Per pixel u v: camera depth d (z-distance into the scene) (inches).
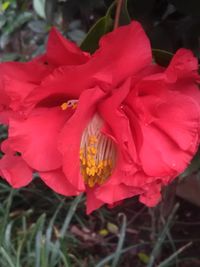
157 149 5.7
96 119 5.9
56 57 5.7
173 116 5.7
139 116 5.6
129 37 5.4
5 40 17.6
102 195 6.0
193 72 5.8
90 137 5.9
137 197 15.2
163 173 5.7
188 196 14.9
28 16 16.6
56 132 5.8
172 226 14.7
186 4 7.5
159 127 5.7
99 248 14.6
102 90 5.6
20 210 15.3
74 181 5.7
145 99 5.6
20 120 5.7
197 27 8.5
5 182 15.4
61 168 6.0
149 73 5.8
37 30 15.3
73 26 13.4
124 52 5.4
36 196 15.8
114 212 15.5
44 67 5.7
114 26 6.1
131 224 15.1
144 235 14.7
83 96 5.3
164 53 6.2
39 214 15.5
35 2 15.7
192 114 5.7
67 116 5.8
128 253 14.3
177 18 8.7
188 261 13.8
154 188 6.1
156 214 13.3
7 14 16.6
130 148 5.5
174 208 12.9
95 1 9.7
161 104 5.6
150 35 8.5
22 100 5.5
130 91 5.6
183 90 6.0
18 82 5.6
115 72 5.5
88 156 6.0
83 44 6.3
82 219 15.3
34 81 5.7
